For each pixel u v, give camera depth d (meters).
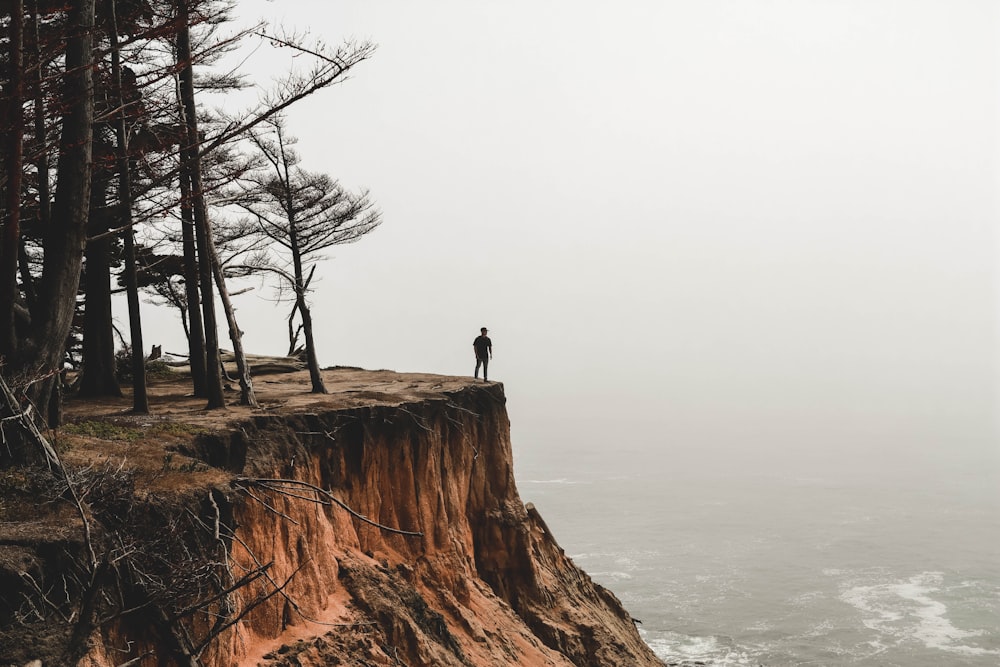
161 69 27.09
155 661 17.19
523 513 42.91
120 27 28.52
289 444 29.05
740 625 95.62
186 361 56.91
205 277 33.56
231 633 20.47
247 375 34.72
